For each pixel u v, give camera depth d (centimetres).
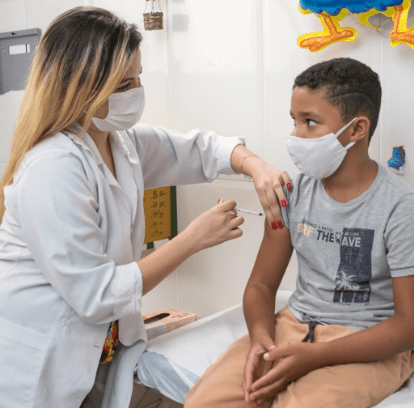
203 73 179
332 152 101
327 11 136
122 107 107
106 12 107
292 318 113
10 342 101
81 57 99
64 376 101
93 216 102
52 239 96
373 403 93
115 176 119
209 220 109
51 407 101
